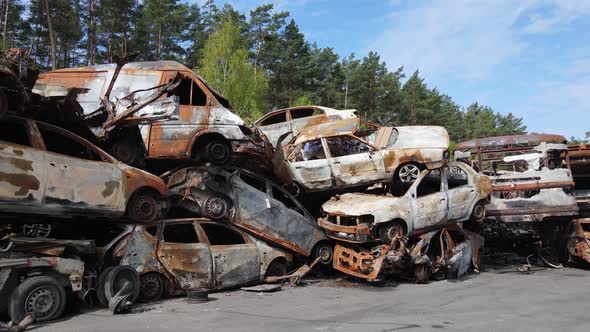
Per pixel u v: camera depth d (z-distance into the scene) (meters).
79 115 7.51
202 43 45.75
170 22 44.16
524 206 11.75
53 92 7.85
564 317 6.27
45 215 6.70
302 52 46.78
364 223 9.66
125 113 7.71
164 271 7.68
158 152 8.89
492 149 12.68
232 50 32.41
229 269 8.62
